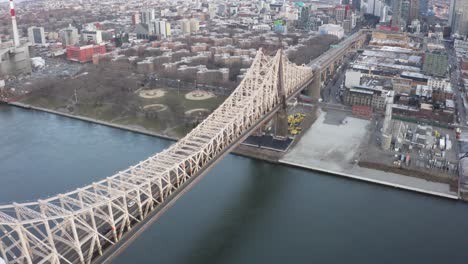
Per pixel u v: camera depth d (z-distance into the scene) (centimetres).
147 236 14262
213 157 15450
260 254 13450
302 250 13662
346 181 18262
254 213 15662
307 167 19325
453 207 16300
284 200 16588
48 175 18450
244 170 19200
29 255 9406
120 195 10794
